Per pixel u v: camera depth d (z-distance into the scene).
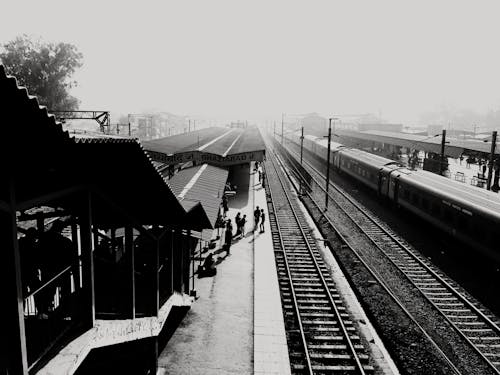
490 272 17.75
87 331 7.15
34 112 3.80
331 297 14.70
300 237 22.80
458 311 13.94
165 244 13.22
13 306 4.97
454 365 11.01
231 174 44.66
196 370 10.34
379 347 11.93
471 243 18.88
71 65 51.81
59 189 5.94
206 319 13.01
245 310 13.73
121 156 6.28
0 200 4.61
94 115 27.14
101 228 10.70
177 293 12.92
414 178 26.64
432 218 22.98
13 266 4.89
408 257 19.28
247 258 18.98
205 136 56.12
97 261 9.98
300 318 13.23
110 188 7.70
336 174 47.66
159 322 9.62
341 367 10.72
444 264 18.53
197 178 23.06
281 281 16.58
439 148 42.19
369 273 17.34
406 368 10.91
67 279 7.64
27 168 5.02
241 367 10.55
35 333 7.06
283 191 36.66
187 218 13.31
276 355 11.13
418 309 14.12
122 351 9.48
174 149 35.28
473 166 56.16
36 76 49.75
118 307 9.40
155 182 7.61
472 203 19.16
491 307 14.34
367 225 25.03
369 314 13.95
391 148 65.25
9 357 5.06
